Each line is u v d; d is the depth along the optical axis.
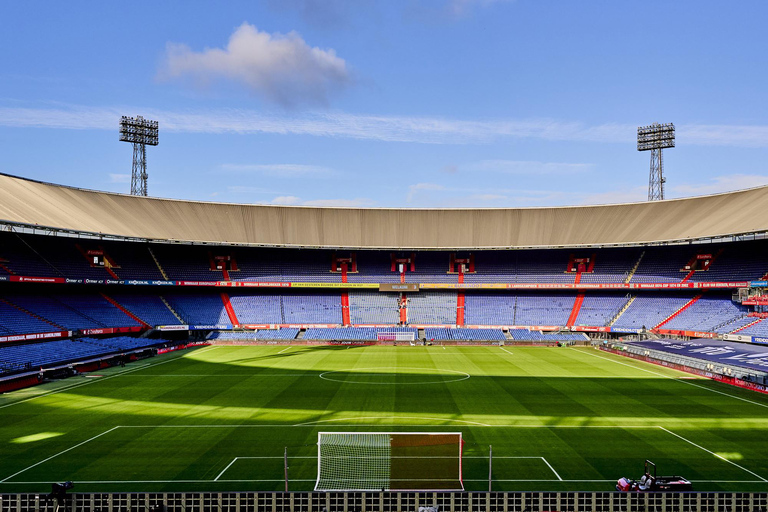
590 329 88.62
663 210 90.62
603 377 56.81
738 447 33.31
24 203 70.19
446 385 52.22
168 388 50.44
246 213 97.62
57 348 62.28
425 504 23.69
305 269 99.44
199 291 96.38
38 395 47.31
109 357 64.81
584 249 98.56
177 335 90.25
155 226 86.50
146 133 105.44
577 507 23.42
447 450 32.44
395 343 86.50
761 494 23.12
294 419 39.41
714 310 80.94
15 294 73.88
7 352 57.38
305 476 28.39
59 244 81.62
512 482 27.83
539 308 95.25
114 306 83.50
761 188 80.62
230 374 58.19
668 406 43.62
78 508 23.09
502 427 37.47
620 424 38.31
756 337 67.25
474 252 101.94
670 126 104.44
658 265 90.94
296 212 100.31
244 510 23.45
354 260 102.00
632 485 26.42
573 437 35.22
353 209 102.31
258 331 90.25
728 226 75.06
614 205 96.25
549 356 73.56
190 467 29.73
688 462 30.73
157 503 23.31
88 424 37.97
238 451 32.31
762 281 74.31
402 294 100.38
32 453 31.91
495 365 65.06
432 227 99.62
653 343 74.06
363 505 23.64
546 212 99.12
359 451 32.09
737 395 47.84
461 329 91.81
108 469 29.42
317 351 78.00
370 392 48.78
